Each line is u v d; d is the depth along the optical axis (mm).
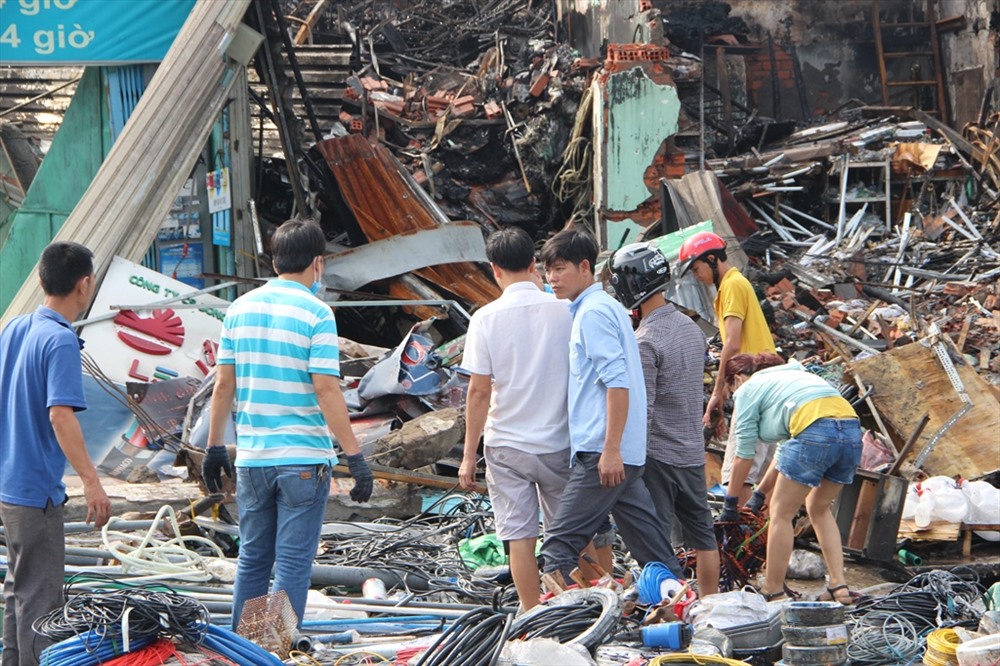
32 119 39219
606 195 37531
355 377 24812
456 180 43125
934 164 43281
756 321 18609
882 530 19000
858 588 18047
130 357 24812
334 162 34000
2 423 12969
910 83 55250
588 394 13914
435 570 17844
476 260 31750
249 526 13445
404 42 55750
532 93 43500
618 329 13938
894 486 19078
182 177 28750
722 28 52844
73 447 12719
